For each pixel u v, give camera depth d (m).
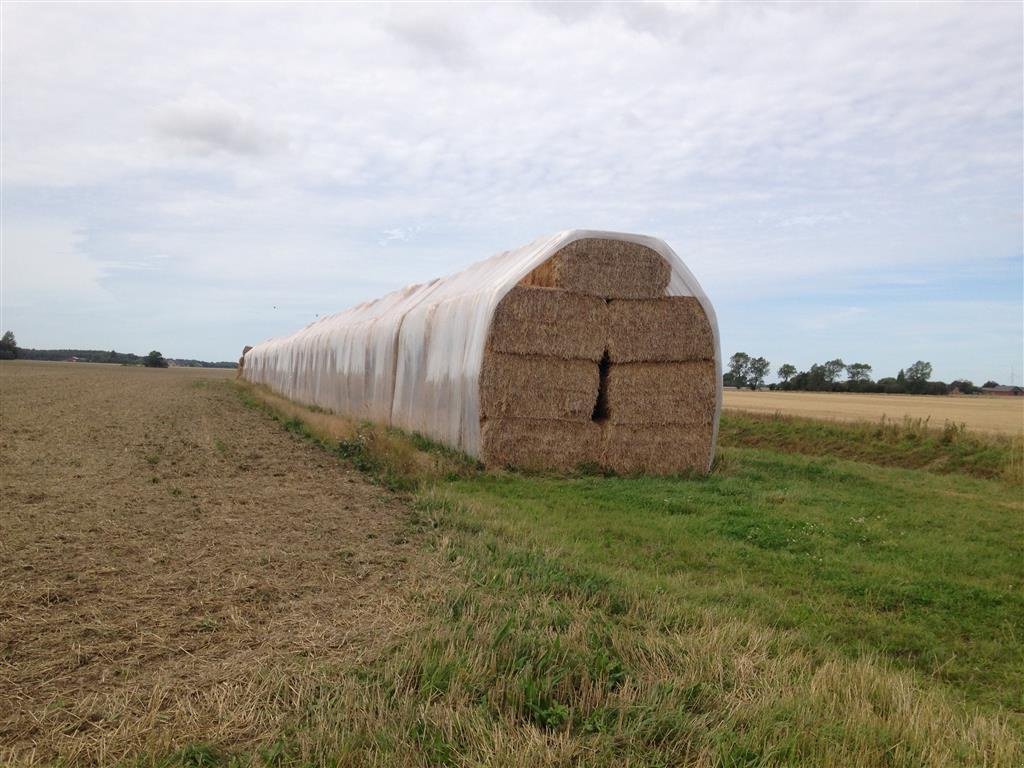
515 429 13.04
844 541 8.70
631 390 13.58
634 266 13.69
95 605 5.16
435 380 15.48
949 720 4.07
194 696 3.88
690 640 4.85
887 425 24.50
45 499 8.72
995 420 33.56
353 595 5.52
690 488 12.03
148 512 8.25
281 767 3.23
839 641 5.55
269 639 4.64
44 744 3.38
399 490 10.40
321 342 29.02
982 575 7.55
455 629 4.71
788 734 3.63
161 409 25.52
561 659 4.30
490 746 3.39
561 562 6.61
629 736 3.54
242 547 6.84
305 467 12.30
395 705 3.78
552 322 13.20
